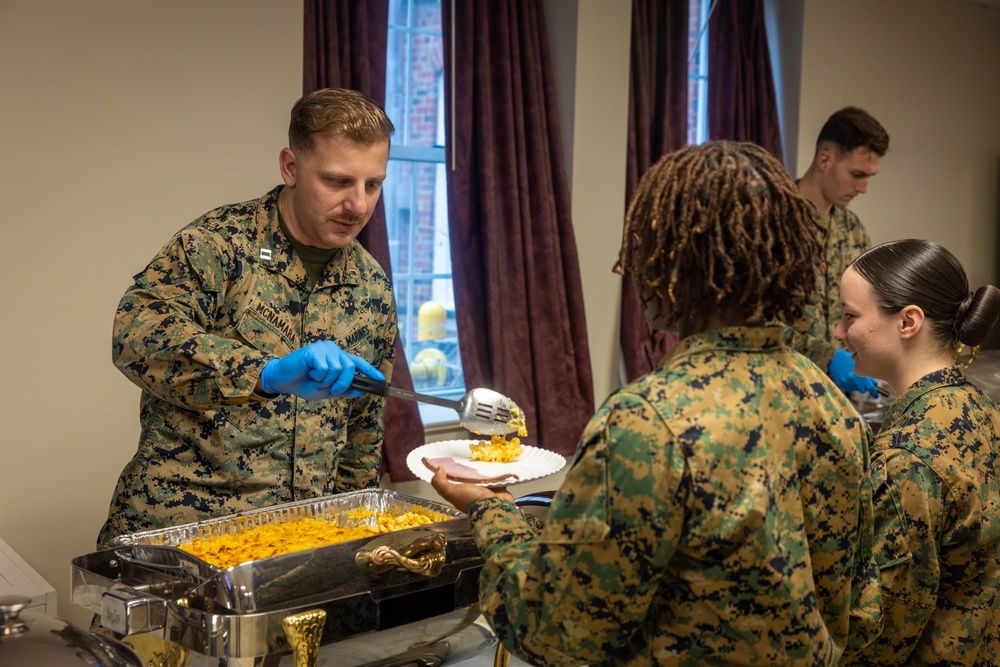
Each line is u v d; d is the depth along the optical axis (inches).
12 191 97.9
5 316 98.4
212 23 109.5
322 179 68.6
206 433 70.0
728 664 39.9
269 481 71.9
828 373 128.3
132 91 104.6
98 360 105.0
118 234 105.3
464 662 75.2
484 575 45.3
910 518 55.0
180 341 63.9
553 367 145.6
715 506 37.6
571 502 39.0
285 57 116.1
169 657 56.9
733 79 171.5
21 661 40.4
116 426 107.1
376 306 77.5
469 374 140.6
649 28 157.8
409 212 149.3
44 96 99.0
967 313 59.3
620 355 159.3
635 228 42.2
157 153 107.2
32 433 101.1
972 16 216.4
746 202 39.4
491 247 138.2
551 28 147.8
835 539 42.5
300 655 51.5
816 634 39.9
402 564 55.8
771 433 39.4
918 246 61.1
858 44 188.4
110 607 51.6
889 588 54.9
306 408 73.0
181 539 61.8
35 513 101.9
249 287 70.7
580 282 147.3
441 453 82.4
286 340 72.2
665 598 40.4
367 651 60.1
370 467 80.0
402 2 144.1
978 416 58.3
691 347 40.9
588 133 148.8
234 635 50.1
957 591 57.5
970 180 223.5
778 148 177.2
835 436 41.9
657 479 37.3
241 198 114.7
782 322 44.1
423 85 148.2
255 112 114.3
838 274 130.4
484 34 136.4
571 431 147.2
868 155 123.8
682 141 160.1
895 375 61.7
